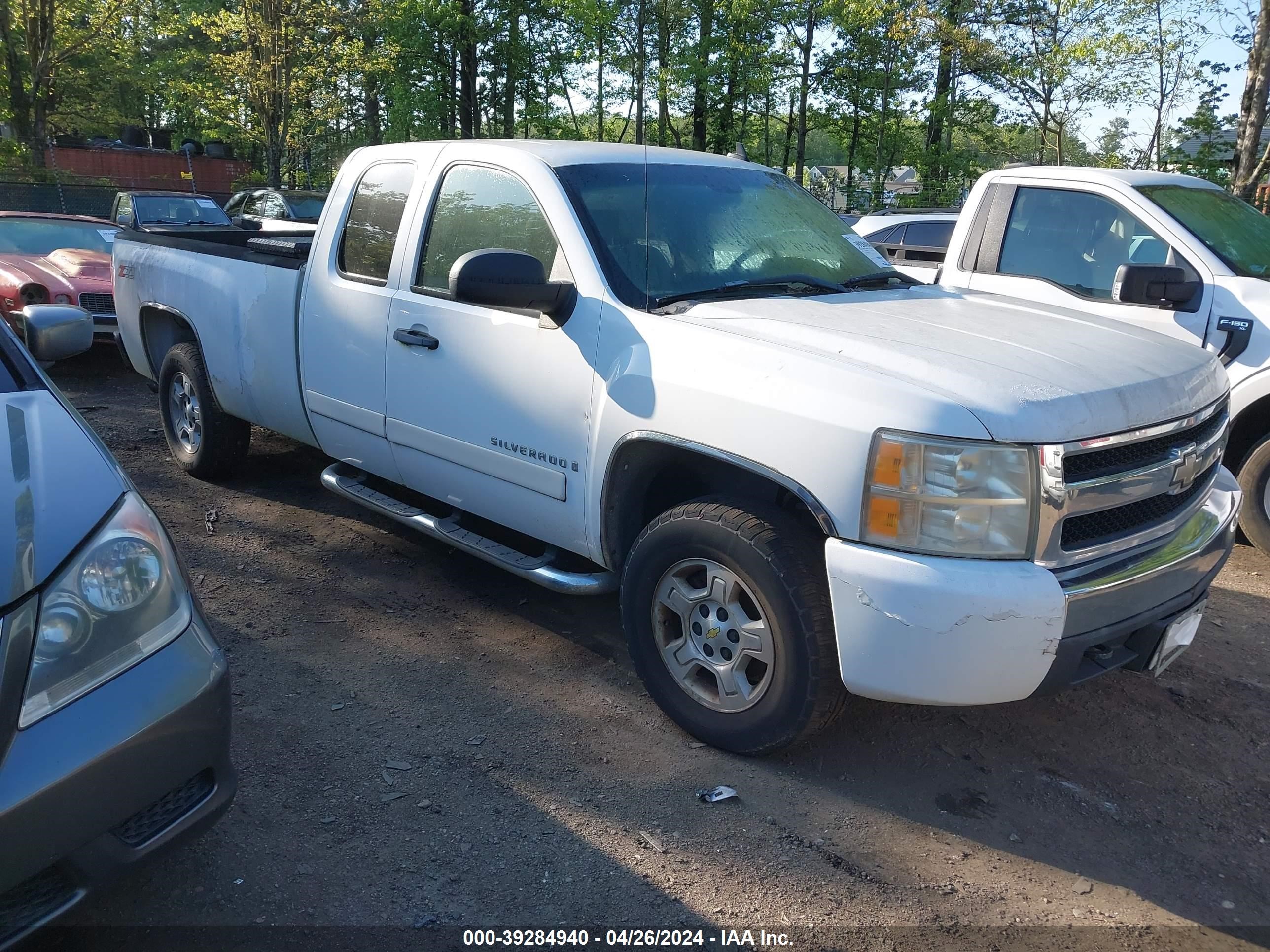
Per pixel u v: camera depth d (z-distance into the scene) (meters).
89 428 2.59
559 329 3.37
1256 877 2.71
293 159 28.28
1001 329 3.20
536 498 3.55
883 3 18.98
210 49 32.38
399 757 3.08
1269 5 12.29
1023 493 2.53
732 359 2.90
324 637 3.88
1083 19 16.73
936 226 9.28
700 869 2.62
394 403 4.07
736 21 24.36
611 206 3.57
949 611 2.50
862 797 2.98
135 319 5.96
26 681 1.90
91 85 30.39
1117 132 17.64
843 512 2.63
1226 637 4.30
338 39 22.88
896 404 2.57
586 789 2.95
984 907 2.53
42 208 22.14
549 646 3.89
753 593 2.89
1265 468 5.14
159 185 27.81
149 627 2.12
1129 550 2.80
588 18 24.09
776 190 4.26
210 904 2.42
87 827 1.93
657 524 3.12
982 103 22.52
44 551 2.03
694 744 3.21
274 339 4.72
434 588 4.41
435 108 27.95
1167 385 2.92
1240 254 5.20
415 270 4.00
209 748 2.18
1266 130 15.88
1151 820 2.95
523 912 2.44
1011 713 3.54
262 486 5.72
